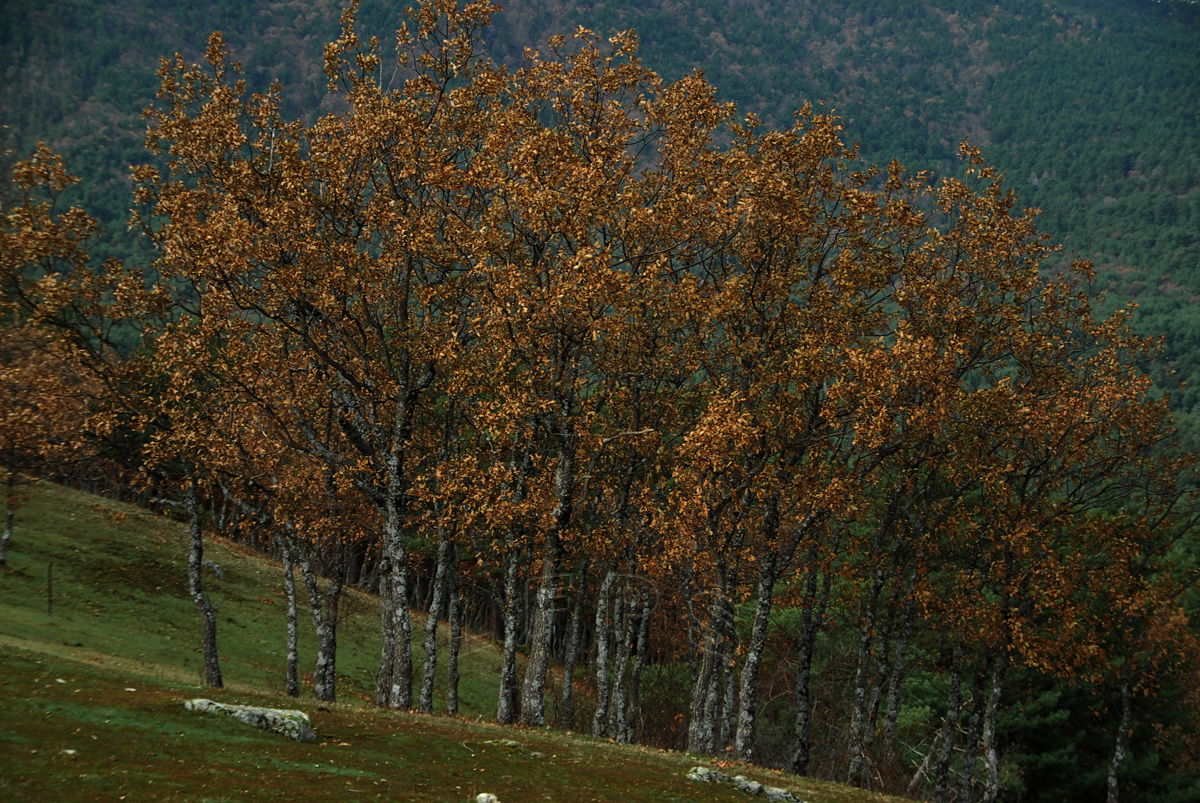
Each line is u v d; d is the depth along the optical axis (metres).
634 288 33.88
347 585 75.00
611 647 68.19
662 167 36.56
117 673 25.55
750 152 36.09
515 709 35.97
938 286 38.38
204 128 31.83
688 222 34.94
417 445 39.78
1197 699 59.56
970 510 42.97
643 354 38.19
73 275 31.88
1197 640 54.31
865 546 41.94
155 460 31.73
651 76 35.66
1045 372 41.91
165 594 56.03
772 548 35.97
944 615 43.09
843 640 57.47
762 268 35.62
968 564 43.12
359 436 33.47
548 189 31.03
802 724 38.78
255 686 46.28
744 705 35.22
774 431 35.50
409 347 33.03
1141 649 56.94
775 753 54.25
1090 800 62.81
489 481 32.31
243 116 34.16
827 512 34.69
